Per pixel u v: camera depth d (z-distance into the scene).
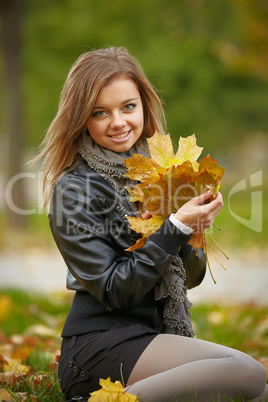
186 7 24.78
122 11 23.75
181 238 4.22
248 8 24.23
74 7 23.61
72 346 4.47
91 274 4.33
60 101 4.81
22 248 17.89
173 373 4.09
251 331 8.05
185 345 4.28
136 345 4.30
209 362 4.12
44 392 5.17
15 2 21.34
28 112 25.39
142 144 5.03
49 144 4.79
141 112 4.78
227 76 28.42
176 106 26.41
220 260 15.35
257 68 25.38
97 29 23.25
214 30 25.64
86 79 4.61
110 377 4.28
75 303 4.61
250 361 4.20
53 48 23.73
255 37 24.67
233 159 41.91
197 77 25.86
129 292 4.22
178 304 4.60
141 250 4.23
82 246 4.38
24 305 10.06
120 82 4.62
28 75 24.23
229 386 4.07
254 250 16.55
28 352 6.67
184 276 4.56
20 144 21.92
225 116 28.64
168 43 25.12
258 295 11.21
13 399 4.94
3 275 13.80
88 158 4.70
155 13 24.23
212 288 12.01
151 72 24.42
